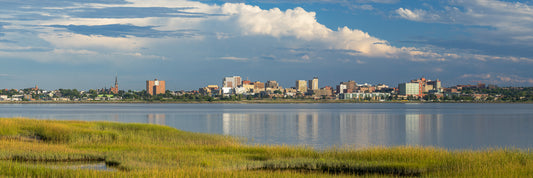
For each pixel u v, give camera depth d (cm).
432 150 4122
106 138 4962
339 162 3650
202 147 4572
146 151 4128
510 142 7644
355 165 3519
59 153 3744
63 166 3397
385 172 3397
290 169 3494
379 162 3694
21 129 4922
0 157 3500
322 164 3600
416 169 3366
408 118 15888
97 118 15638
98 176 2673
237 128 10650
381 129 10506
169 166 3300
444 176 3050
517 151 4159
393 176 3247
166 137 5512
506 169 3150
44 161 3600
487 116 17662
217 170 3045
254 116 17262
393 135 8881
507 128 10969
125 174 2741
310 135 8694
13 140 4466
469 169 3189
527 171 3102
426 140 7925
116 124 6034
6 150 3750
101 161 3669
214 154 4047
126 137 5138
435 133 9444
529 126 11675
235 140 6125
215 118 15675
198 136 5809
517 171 3089
